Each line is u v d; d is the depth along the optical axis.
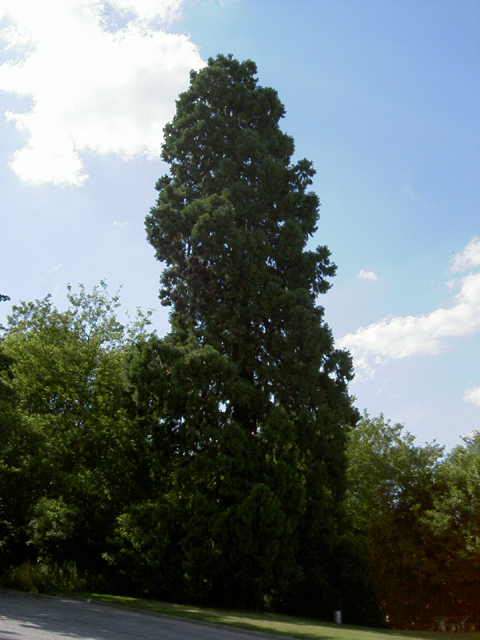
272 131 29.98
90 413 25.83
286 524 20.34
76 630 11.77
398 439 32.44
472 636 21.73
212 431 21.12
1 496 26.97
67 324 30.66
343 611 21.77
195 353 21.84
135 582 22.08
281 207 27.61
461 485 29.67
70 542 24.12
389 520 30.22
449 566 28.64
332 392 24.80
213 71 30.36
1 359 22.48
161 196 28.14
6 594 19.58
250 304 24.00
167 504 20.86
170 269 26.80
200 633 12.96
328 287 27.09
